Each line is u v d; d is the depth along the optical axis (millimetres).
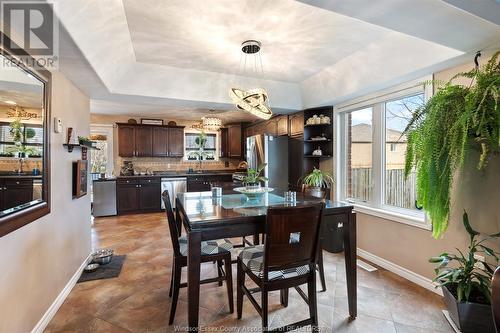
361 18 1456
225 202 2189
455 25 1521
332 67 2953
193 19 1961
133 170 6020
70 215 2352
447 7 1339
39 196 1772
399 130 2846
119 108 5039
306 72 3158
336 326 1854
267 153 4254
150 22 1997
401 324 1878
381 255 2904
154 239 3844
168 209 1921
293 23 2037
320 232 1605
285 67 2980
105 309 2041
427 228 2381
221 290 2367
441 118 1710
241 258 1862
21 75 1557
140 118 6137
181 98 3162
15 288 1494
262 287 1543
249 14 1905
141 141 5949
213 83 3207
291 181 4352
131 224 4727
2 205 1393
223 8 1825
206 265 2922
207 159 6941
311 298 1651
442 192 1764
